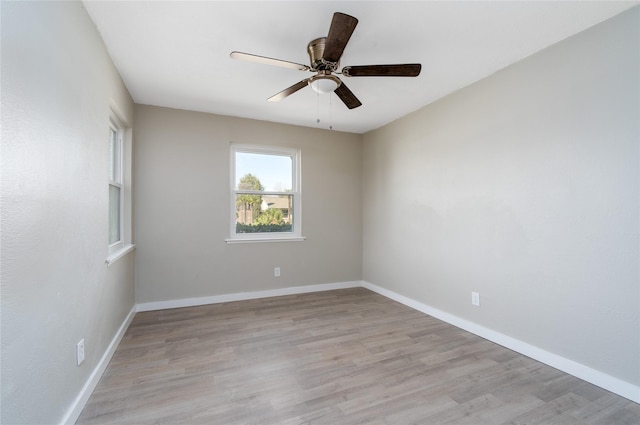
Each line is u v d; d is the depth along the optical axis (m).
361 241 4.45
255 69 2.49
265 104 3.27
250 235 3.85
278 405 1.69
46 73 1.25
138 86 2.81
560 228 2.08
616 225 1.80
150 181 3.28
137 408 1.65
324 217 4.22
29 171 1.12
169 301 3.36
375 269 4.17
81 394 1.62
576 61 1.99
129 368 2.07
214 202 3.57
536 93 2.22
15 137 1.03
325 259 4.22
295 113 3.56
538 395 1.79
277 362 2.17
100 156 1.97
